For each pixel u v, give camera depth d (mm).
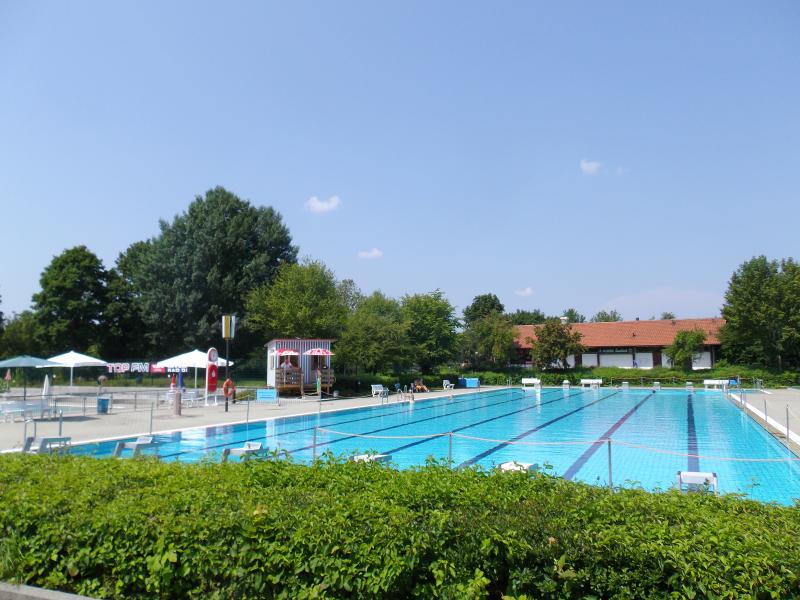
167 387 44188
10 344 56188
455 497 4691
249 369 48875
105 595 4457
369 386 40062
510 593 3805
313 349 34688
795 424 18953
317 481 5617
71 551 4629
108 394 34281
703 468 13125
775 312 46594
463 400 34844
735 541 3611
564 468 13227
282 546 4145
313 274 47125
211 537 4309
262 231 55156
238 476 5727
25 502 4945
